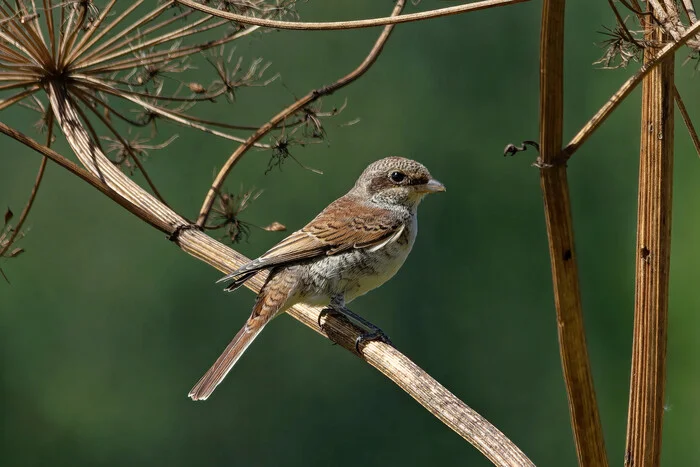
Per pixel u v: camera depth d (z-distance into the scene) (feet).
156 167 46.55
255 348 48.52
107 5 19.51
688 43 12.67
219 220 19.36
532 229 49.88
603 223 50.85
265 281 21.74
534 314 48.62
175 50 20.10
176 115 20.01
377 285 22.16
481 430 13.25
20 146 49.93
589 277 50.83
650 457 12.09
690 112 45.73
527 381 48.03
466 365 48.34
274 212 48.98
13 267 50.14
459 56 50.49
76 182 50.67
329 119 49.67
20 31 19.01
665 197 11.98
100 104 20.90
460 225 49.78
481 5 12.74
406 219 22.59
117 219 51.21
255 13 19.38
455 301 49.03
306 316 20.67
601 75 49.49
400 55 50.11
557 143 11.47
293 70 47.91
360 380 47.55
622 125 50.65
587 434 11.97
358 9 48.52
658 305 12.03
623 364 50.01
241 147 19.63
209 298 50.72
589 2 49.16
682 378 44.37
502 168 50.37
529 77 50.39
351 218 21.80
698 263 44.75
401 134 50.39
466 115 50.65
